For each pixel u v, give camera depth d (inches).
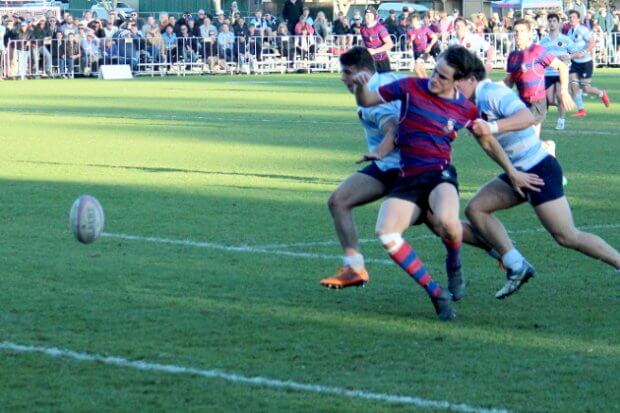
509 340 890.1
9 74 5132.9
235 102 3599.9
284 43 5551.2
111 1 7495.1
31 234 1369.3
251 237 1347.2
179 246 1294.3
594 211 1524.4
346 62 968.9
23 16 6220.5
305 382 781.3
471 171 1964.8
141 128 2763.3
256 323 943.0
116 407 730.2
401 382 780.0
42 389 766.5
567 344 877.8
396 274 1145.4
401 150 949.8
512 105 944.9
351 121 2923.2
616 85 4207.7
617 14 6097.4
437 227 992.2
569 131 2618.1
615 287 1075.3
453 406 727.7
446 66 916.6
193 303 1014.4
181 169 1991.9
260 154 2212.1
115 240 1328.7
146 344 876.0
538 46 1878.7
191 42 5438.0
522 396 749.3
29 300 1021.8
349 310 990.4
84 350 859.4
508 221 1459.2
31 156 2199.8
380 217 946.7
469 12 7180.1
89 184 1806.1
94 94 4018.2
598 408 725.3
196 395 753.0
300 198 1656.0
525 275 994.1
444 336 903.1
